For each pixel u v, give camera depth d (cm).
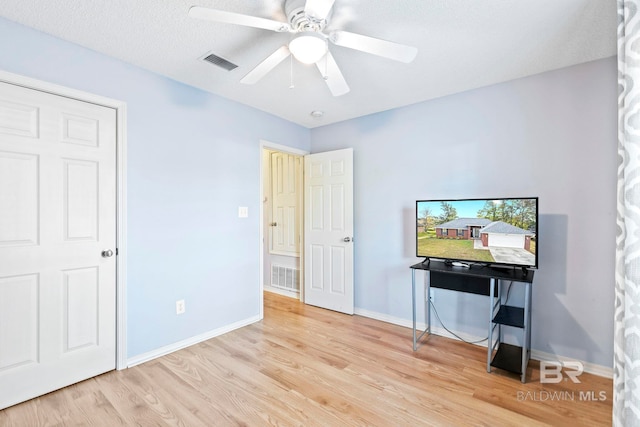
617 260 140
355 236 347
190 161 263
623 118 134
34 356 186
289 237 423
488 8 162
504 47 201
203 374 216
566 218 228
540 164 237
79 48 200
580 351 223
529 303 228
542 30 181
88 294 207
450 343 270
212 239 281
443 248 259
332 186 356
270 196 448
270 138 336
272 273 445
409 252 306
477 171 266
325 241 363
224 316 291
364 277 340
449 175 281
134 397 189
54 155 193
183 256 259
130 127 225
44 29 183
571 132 225
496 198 236
